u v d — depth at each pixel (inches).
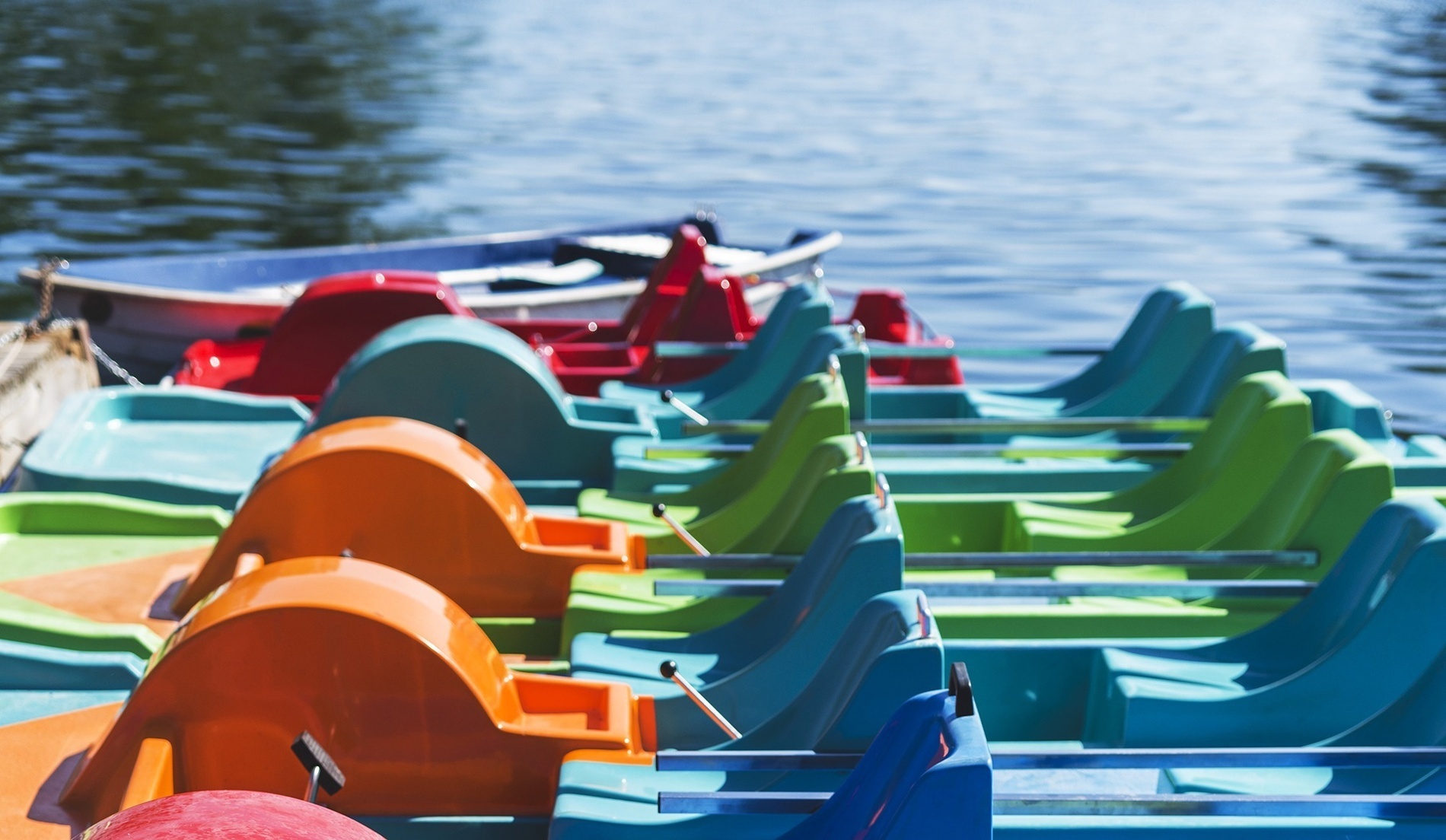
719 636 287.0
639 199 1321.4
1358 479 297.1
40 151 1371.8
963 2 4665.4
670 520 306.7
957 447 371.2
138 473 357.7
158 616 295.0
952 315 952.9
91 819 219.1
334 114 1723.7
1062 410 444.5
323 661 220.7
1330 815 210.5
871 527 265.6
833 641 259.8
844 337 422.0
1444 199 1339.8
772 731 236.7
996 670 271.6
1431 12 4077.3
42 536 330.6
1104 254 1131.3
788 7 4190.5
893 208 1300.4
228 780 222.5
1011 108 1957.4
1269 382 340.5
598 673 276.2
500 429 389.1
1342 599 268.2
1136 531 331.6
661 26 3307.1
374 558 302.4
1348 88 2170.3
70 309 558.3
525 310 596.4
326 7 3107.8
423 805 227.0
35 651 262.8
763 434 369.1
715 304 519.8
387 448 299.3
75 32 2266.2
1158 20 3818.9
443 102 1881.2
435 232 1162.0
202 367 517.7
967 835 178.1
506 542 304.5
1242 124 1802.4
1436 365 853.8
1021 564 299.0
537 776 228.2
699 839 216.1
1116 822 209.3
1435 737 240.2
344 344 478.0
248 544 298.4
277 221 1170.0
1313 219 1257.4
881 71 2425.0
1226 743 255.9
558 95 1998.0
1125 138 1696.6
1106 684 264.7
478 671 229.0
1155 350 431.5
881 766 191.3
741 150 1598.2
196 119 1609.3
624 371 504.4
